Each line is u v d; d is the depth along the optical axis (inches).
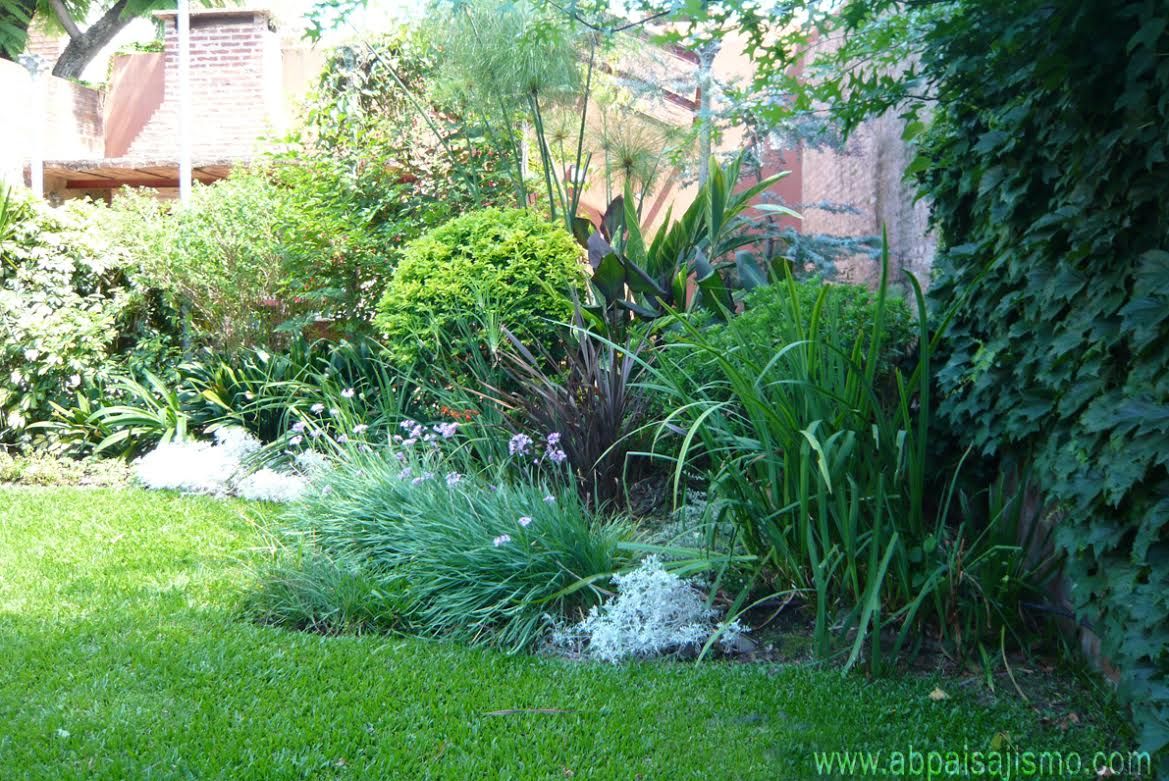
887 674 122.6
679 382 186.5
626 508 191.6
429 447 202.5
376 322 242.1
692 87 342.0
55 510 210.7
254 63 487.8
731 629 133.9
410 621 142.7
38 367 284.7
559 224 253.1
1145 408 92.7
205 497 228.4
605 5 129.4
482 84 293.1
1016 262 131.6
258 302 313.3
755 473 150.6
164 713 109.3
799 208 369.7
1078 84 106.1
